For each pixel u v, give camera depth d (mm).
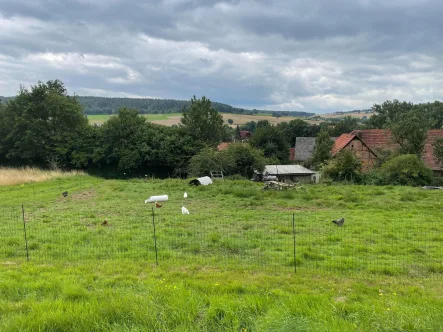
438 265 8375
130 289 6355
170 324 5008
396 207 16828
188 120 51750
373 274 7906
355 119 98312
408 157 29906
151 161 46906
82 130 49938
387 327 4773
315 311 5332
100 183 29375
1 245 9930
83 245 10047
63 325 4926
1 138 49219
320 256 9016
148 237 10875
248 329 4883
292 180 40562
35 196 21094
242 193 20984
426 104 70438
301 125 83125
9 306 5645
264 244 10211
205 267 8234
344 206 17422
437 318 5070
